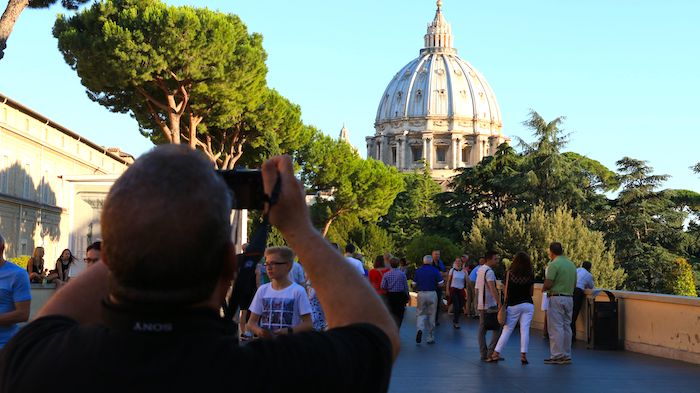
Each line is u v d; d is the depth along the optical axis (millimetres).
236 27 34375
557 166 69438
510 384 11477
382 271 17531
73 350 1757
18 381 1757
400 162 181125
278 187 2029
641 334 16359
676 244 70438
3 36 18906
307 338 1851
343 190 64812
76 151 57844
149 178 1786
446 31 190625
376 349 1880
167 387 1696
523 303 14039
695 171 67625
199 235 1759
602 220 69750
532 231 54719
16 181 45969
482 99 185125
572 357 15203
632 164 70688
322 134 63469
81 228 19828
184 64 31438
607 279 53094
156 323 1750
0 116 43500
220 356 1743
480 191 75500
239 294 1958
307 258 2018
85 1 20906
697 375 12695
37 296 16016
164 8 31281
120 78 31078
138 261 1728
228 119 37188
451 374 12484
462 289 23172
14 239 45750
